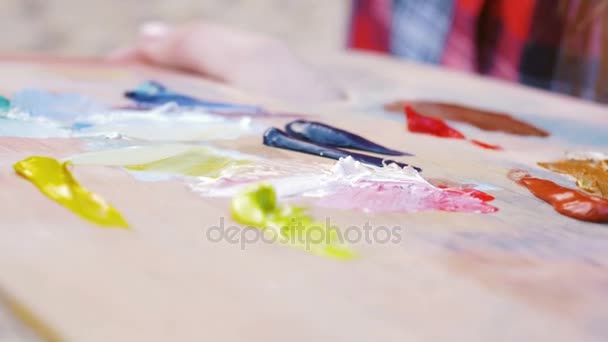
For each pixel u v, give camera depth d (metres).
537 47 1.50
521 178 0.66
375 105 0.98
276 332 0.34
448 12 1.66
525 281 0.42
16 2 2.05
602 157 0.79
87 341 0.32
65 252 0.40
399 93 1.11
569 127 0.97
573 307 0.39
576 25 1.43
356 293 0.39
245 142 0.68
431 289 0.40
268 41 1.07
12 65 1.06
